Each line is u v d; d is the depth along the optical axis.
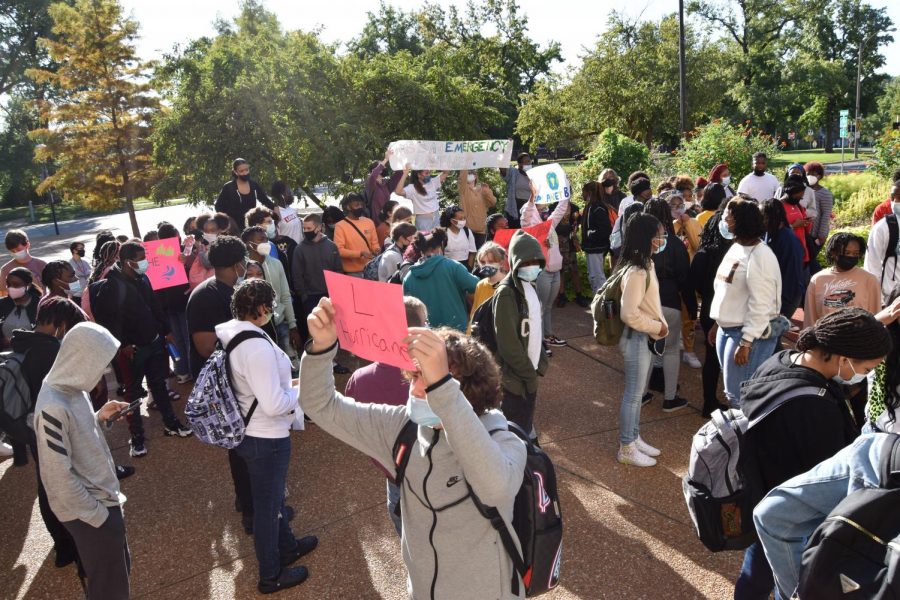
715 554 3.83
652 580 3.63
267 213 6.50
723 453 2.77
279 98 17.64
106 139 26.59
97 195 26.95
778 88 51.94
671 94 29.47
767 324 4.33
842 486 2.11
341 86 18.70
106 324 5.23
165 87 21.86
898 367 3.31
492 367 2.08
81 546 2.98
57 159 28.33
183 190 18.12
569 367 6.95
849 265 4.38
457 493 1.98
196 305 4.46
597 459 4.99
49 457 2.82
